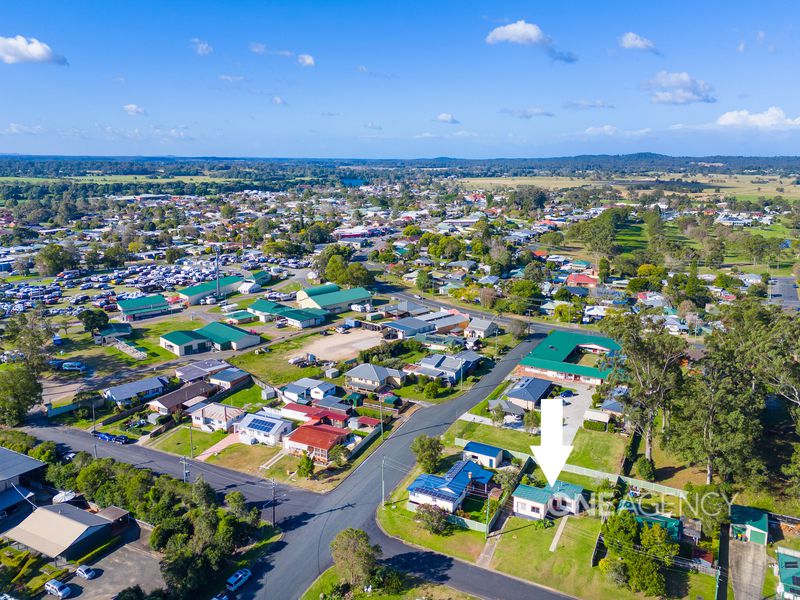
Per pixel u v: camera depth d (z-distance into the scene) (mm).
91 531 59000
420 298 161250
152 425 86438
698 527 59719
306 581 53938
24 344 103062
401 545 59156
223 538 55562
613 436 80688
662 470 72625
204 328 127500
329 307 145625
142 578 54812
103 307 149125
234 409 88188
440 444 73000
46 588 52875
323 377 103250
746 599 51719
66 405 91000
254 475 72250
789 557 55281
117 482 66062
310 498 67250
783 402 83625
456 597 51906
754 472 64000
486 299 147875
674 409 72062
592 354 114188
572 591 52688
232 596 52062
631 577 52281
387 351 112625
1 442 78250
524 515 63969
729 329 90500
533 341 123312
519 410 87250
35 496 69125
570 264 198125
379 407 91000
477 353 115250
